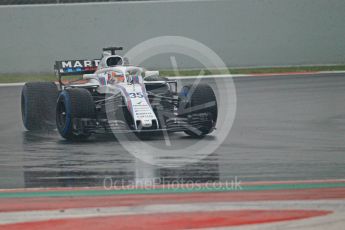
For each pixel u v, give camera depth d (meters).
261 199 22.58
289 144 33.53
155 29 74.88
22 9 72.88
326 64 77.25
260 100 51.16
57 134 37.88
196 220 20.12
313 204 21.86
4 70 73.19
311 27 76.88
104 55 39.59
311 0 76.50
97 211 21.22
